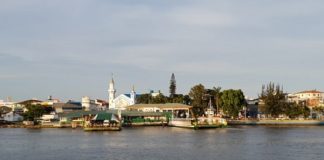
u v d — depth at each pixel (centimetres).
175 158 8462
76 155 9044
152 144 11275
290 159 8325
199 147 10425
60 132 17138
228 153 9206
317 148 10194
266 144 11162
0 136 14775
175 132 16562
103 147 10581
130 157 8650
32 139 13312
